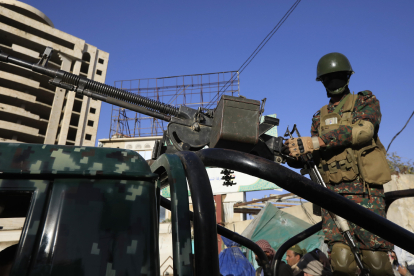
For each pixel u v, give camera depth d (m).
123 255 0.95
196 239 1.06
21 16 59.03
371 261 2.23
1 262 1.23
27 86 58.03
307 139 2.32
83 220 0.98
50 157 1.05
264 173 1.26
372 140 2.49
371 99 2.58
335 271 2.41
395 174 10.24
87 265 0.92
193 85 40.19
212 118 3.19
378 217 1.26
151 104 3.30
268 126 2.94
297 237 2.72
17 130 54.50
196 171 1.21
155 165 1.45
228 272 4.24
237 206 22.42
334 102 2.87
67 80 3.64
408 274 4.99
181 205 1.10
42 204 0.98
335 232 2.45
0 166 1.01
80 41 64.75
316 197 1.25
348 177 2.44
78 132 62.09
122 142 47.03
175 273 1.00
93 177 1.04
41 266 0.91
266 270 2.34
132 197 1.04
